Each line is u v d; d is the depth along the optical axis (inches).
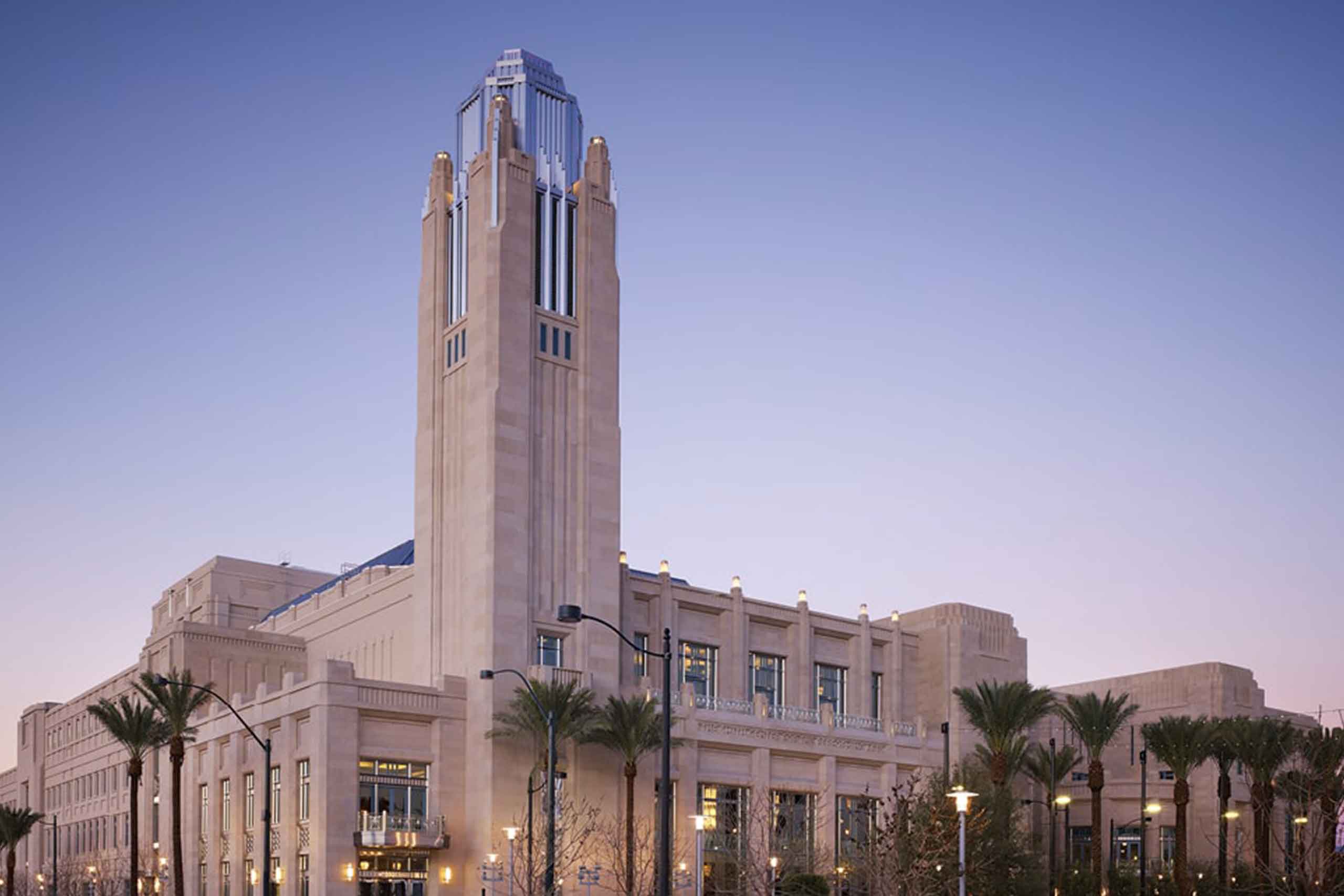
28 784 5915.4
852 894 3257.9
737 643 4138.8
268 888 2207.2
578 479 3730.3
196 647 4158.5
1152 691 4795.8
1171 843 4530.0
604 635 3668.8
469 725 3408.0
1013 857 3240.7
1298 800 2876.5
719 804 3750.0
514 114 3868.1
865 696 4461.1
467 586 3538.4
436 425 3777.1
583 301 3850.9
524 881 2950.3
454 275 3848.4
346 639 4153.5
